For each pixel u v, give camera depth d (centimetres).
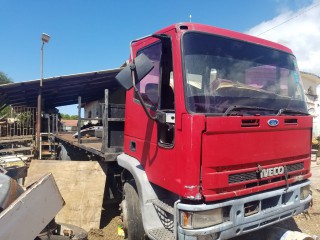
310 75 1606
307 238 389
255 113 348
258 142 340
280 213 360
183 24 341
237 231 322
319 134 1772
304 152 399
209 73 338
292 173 381
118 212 604
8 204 306
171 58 343
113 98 1334
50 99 1734
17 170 493
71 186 539
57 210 329
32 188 299
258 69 380
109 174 556
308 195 407
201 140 304
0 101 1322
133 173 402
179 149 315
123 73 337
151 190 378
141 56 332
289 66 423
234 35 375
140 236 414
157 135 361
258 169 340
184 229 304
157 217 374
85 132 843
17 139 1257
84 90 1589
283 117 364
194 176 303
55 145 1152
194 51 335
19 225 280
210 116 314
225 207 318
